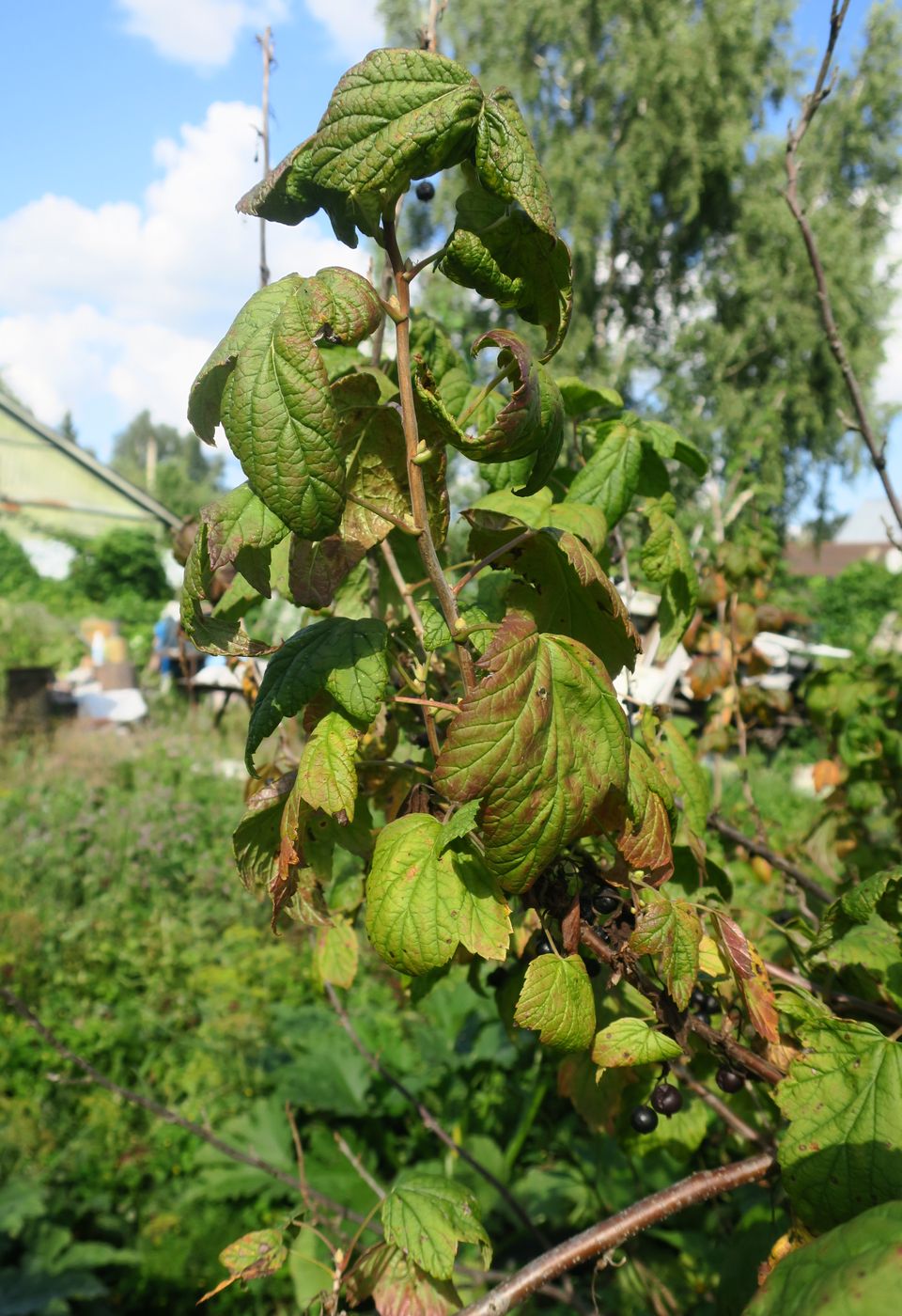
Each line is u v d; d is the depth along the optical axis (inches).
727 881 76.6
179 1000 241.8
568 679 47.7
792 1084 53.4
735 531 146.6
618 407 84.1
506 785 45.2
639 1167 148.6
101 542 1193.4
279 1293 165.0
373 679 53.4
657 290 946.7
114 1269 175.2
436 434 57.3
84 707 644.7
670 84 851.4
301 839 60.8
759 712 140.5
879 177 920.9
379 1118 190.9
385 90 44.0
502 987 75.0
